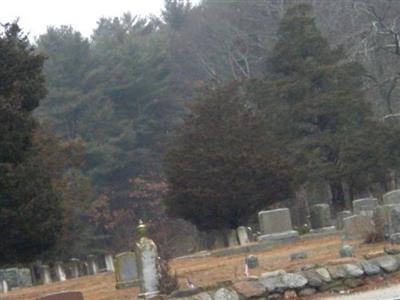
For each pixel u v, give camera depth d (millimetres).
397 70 80438
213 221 57344
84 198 70375
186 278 29453
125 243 80312
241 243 52125
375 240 32219
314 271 25094
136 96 109062
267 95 69938
